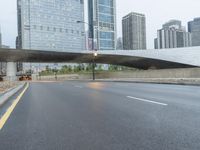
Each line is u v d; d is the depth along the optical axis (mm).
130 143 4688
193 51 73875
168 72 44000
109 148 4406
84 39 141500
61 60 84875
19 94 16422
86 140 4934
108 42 99375
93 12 94938
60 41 140500
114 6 104125
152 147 4426
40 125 6387
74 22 143625
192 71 38688
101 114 7863
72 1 145375
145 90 18109
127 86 24172
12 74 79625
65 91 18375
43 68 163875
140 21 129500
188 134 5273
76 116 7590
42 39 139125
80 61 87750
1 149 4441
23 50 67375
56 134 5445
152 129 5754
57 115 7824
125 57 76875
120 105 9891
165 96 13234
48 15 140875
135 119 6957
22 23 137625
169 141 4777
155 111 8258
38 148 4473
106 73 67750
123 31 132875
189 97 12547
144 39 131125
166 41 143875
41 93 16875
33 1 138625
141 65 94062
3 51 67000
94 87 23219
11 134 5508
